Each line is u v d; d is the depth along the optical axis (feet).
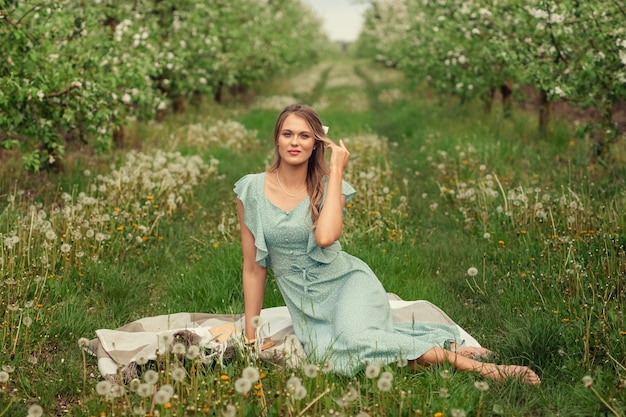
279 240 12.13
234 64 59.06
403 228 21.75
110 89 26.53
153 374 9.45
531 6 27.45
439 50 44.68
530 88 63.87
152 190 24.08
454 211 23.54
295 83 98.58
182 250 20.21
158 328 13.88
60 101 25.45
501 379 11.27
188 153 35.91
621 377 10.91
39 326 13.64
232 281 17.04
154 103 31.83
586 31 26.53
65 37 26.63
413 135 43.29
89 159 32.19
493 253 18.71
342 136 40.11
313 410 10.03
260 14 73.31
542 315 13.89
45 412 11.02
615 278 14.76
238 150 39.04
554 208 20.44
